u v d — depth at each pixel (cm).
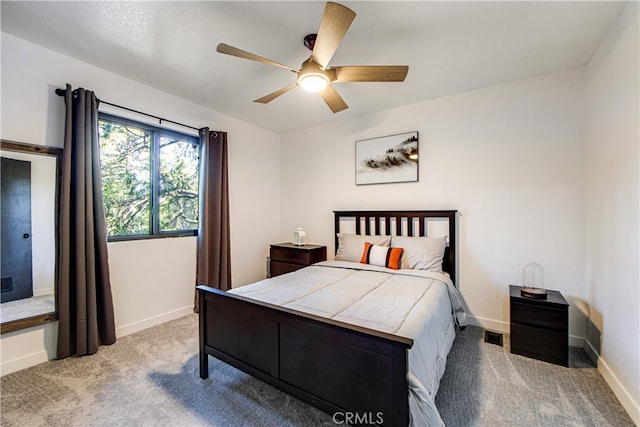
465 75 249
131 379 187
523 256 257
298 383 144
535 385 180
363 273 259
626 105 165
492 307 271
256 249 392
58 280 213
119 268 255
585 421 149
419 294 197
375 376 119
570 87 238
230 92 284
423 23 179
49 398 168
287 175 423
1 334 192
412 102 309
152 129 283
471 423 148
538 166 251
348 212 352
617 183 177
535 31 187
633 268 156
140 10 169
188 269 311
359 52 211
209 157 319
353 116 353
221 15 173
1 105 193
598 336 204
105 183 250
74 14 173
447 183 294
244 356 167
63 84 218
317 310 164
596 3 162
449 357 217
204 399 168
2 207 196
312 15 173
